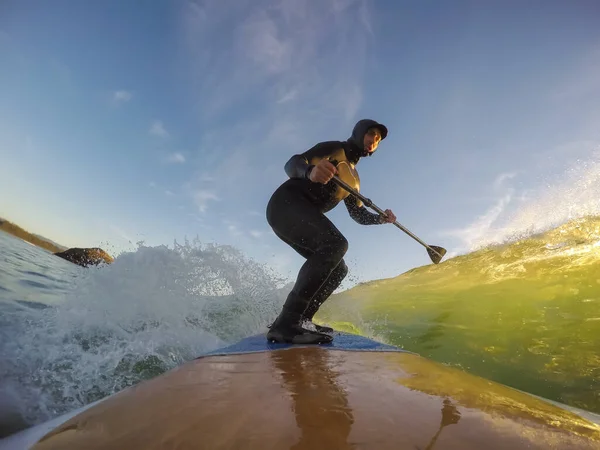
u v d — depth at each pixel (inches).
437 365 63.6
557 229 181.2
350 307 170.6
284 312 94.1
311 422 33.1
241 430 31.6
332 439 29.7
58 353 76.8
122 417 36.1
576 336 97.4
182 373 53.6
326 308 176.2
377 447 28.4
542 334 102.4
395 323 135.3
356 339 94.4
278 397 40.5
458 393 44.4
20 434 39.2
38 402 62.4
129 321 97.7
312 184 107.6
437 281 183.6
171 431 32.0
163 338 93.1
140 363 81.6
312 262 96.0
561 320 106.6
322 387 45.1
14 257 296.4
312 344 88.2
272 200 106.6
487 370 96.3
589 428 36.6
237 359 66.7
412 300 159.0
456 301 142.9
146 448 29.5
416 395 42.5
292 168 104.5
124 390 45.9
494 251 195.3
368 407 37.4
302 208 101.7
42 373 69.6
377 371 56.2
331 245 96.8
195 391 43.4
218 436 30.7
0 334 78.4
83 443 31.5
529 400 46.2
